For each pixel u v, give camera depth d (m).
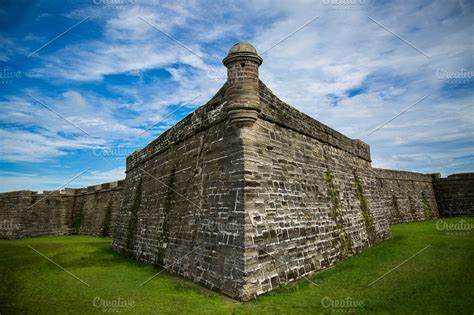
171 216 13.00
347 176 16.69
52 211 32.62
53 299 8.51
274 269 9.20
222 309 7.35
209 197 10.55
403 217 31.06
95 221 30.73
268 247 9.23
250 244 8.66
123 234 18.52
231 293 8.38
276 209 10.07
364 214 17.11
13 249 19.69
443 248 14.06
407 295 8.02
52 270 12.59
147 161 17.89
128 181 21.02
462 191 35.19
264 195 9.76
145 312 7.32
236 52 9.99
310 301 7.80
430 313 6.75
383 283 9.27
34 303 8.17
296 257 10.24
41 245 22.00
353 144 18.83
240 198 9.14
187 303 7.89
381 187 29.64
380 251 14.61
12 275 11.64
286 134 11.98
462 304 7.14
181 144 13.73
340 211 14.40
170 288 9.45
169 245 12.52
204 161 11.45
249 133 9.98
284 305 7.53
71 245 21.97
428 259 12.09
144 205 16.52
